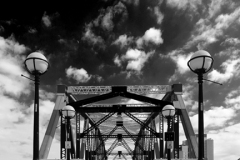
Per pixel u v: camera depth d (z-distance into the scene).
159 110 34.06
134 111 34.62
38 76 11.70
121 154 94.56
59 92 34.69
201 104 11.13
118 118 39.97
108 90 36.19
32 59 11.46
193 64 11.58
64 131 32.41
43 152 30.11
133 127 58.81
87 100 34.59
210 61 11.39
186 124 32.22
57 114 33.09
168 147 15.40
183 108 33.44
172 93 35.69
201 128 10.89
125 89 34.72
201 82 11.40
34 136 11.10
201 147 10.68
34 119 11.24
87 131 35.41
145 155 54.16
